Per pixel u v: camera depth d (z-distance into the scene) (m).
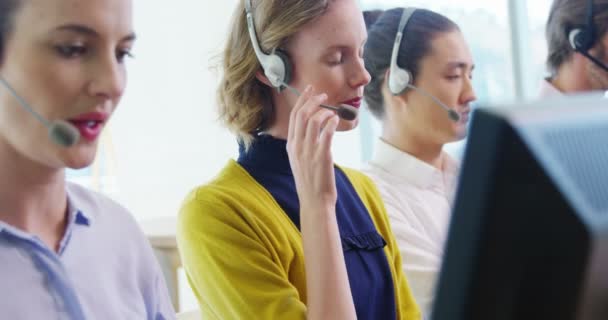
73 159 0.83
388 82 1.79
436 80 1.74
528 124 0.39
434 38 1.73
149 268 1.08
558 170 0.39
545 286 0.40
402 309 1.39
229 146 3.43
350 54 1.28
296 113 1.22
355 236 1.33
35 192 0.90
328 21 1.26
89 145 0.85
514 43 3.00
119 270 1.02
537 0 2.97
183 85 3.43
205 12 3.39
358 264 1.31
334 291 1.15
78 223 0.98
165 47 3.41
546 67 1.85
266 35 1.28
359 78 1.29
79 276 0.94
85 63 0.82
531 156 0.39
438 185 1.77
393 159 1.79
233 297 1.18
